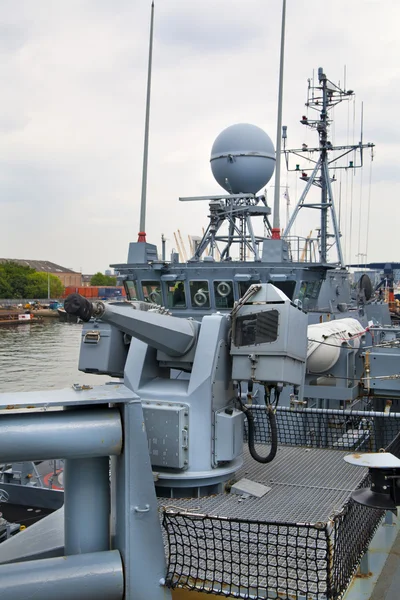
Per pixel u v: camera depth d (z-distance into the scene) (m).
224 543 4.04
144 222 13.68
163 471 4.92
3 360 45.72
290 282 11.98
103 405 3.43
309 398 9.88
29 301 101.19
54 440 3.17
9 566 3.18
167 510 3.73
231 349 4.98
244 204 14.52
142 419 3.34
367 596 3.94
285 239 13.55
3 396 3.28
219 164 14.52
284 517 4.46
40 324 81.19
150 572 3.34
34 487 8.04
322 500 4.82
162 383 5.16
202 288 12.58
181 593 3.76
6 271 107.75
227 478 5.05
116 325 4.64
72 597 3.17
